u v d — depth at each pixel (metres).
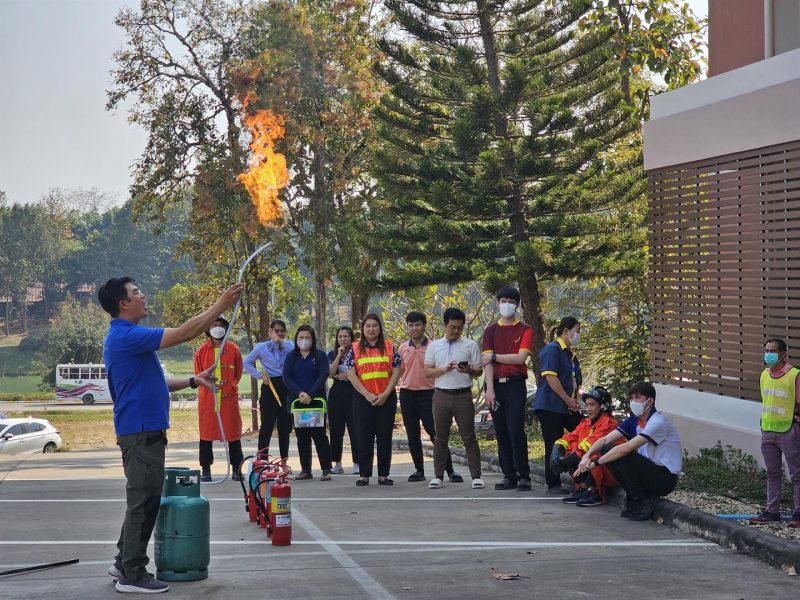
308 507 10.13
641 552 7.80
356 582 6.70
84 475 13.95
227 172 29.92
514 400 11.35
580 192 20.92
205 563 6.76
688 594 6.46
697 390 12.27
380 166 22.09
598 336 20.97
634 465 9.20
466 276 21.70
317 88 28.67
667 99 12.96
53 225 131.75
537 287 22.05
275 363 13.06
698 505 9.25
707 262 12.05
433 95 22.03
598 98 21.34
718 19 13.46
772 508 8.55
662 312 13.09
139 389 6.43
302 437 12.70
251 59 29.86
